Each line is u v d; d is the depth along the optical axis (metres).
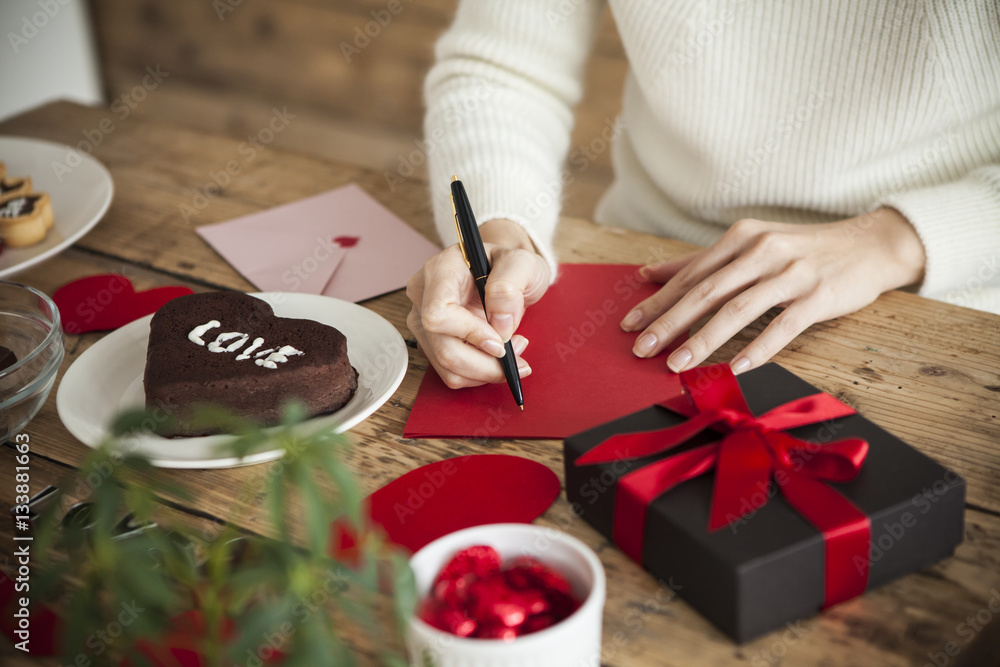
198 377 0.64
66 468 0.65
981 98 0.81
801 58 0.83
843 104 0.83
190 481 0.63
